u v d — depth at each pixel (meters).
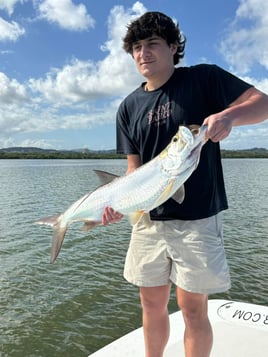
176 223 2.76
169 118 2.74
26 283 9.51
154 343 3.02
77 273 10.27
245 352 3.36
